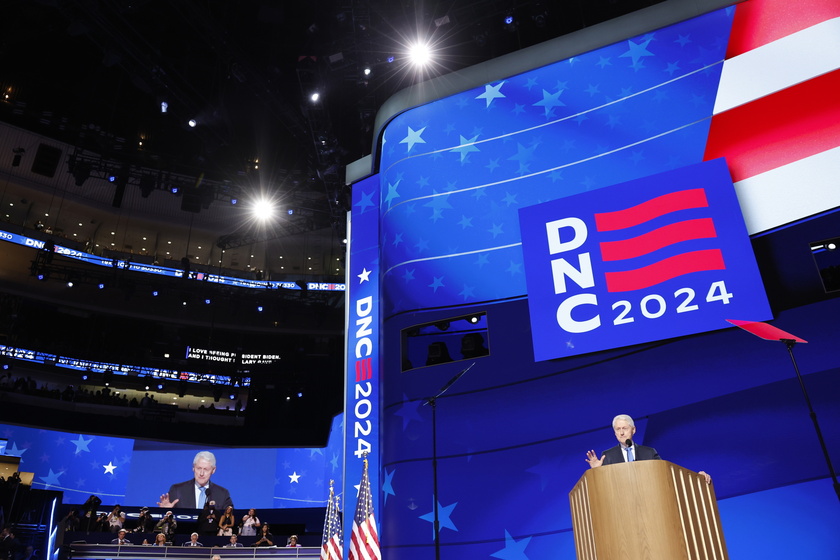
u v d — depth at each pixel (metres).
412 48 17.16
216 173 28.45
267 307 32.38
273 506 25.39
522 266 10.56
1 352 27.42
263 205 27.92
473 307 10.67
